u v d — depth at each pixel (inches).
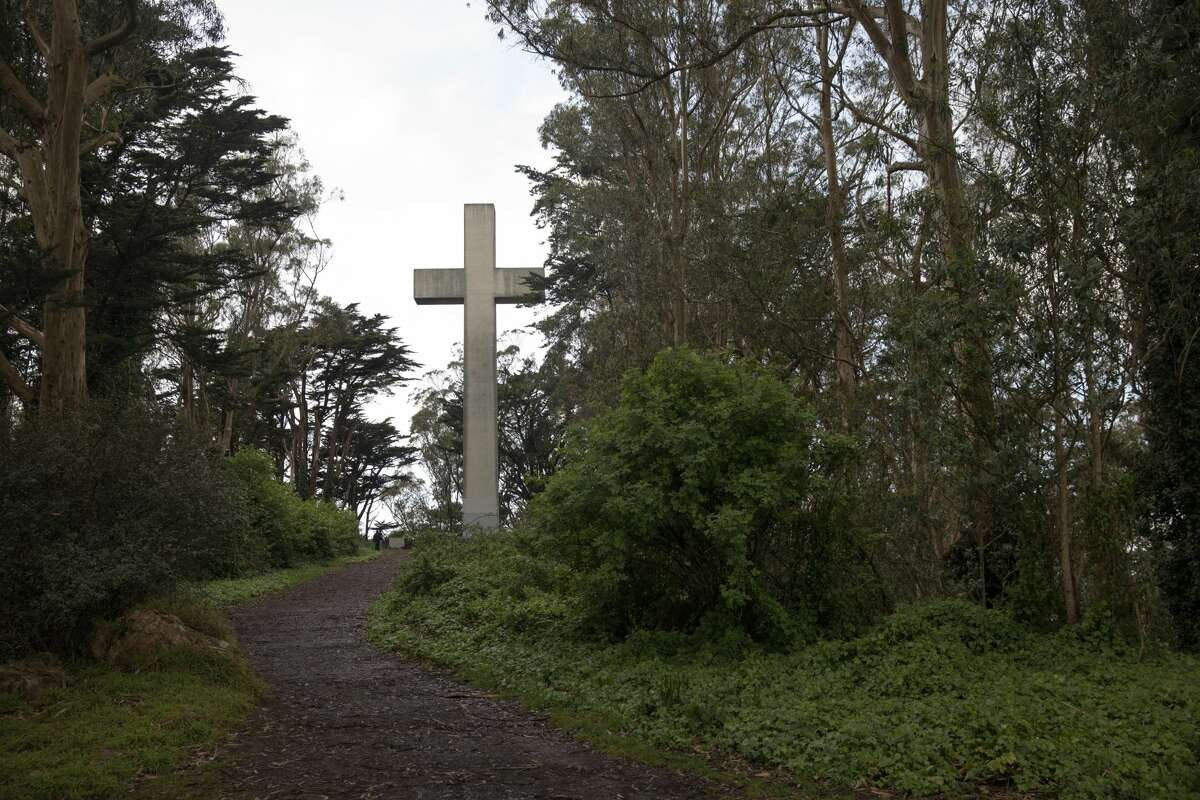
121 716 323.0
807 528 513.0
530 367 2121.1
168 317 1280.8
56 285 595.5
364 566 1389.0
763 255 805.9
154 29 842.8
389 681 461.1
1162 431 584.4
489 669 478.6
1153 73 492.1
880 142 671.8
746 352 886.4
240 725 343.3
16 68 755.4
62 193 658.2
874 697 371.6
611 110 1061.1
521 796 265.0
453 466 2527.1
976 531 562.3
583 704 387.2
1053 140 496.7
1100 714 329.4
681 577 526.6
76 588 389.1
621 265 1093.8
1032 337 488.7
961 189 593.3
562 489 509.4
